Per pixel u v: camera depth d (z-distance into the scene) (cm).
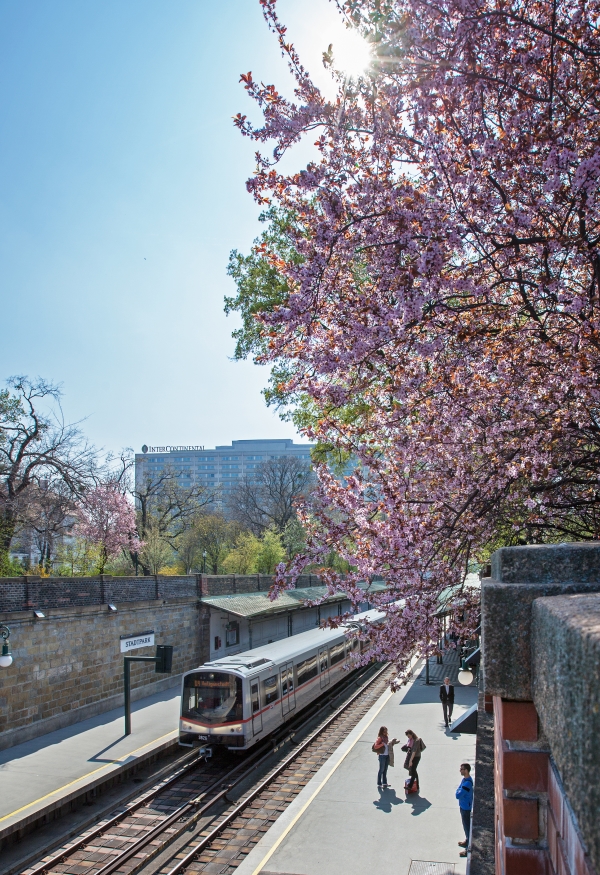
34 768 1673
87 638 2230
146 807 1570
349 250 797
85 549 3597
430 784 1559
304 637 2812
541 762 238
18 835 1366
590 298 731
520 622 216
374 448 999
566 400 877
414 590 910
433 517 928
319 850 1234
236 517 6544
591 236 806
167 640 2727
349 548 966
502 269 832
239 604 3169
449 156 800
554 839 218
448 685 2069
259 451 17788
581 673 110
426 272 727
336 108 770
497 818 358
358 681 3209
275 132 779
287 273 821
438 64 698
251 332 1722
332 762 1766
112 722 2148
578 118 709
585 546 224
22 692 1939
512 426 881
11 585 1948
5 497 2861
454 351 906
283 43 766
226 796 1664
